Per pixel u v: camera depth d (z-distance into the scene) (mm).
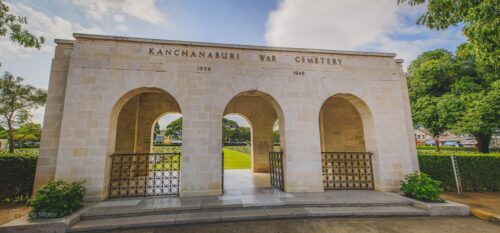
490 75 12586
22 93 16391
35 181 6602
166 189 8328
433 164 9016
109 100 7199
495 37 5488
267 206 6219
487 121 11914
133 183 9281
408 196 7109
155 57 7695
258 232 4953
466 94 13062
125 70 7438
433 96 15023
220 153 7492
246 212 5867
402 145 8391
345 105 11234
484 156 8797
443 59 14938
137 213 5660
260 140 13422
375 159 8320
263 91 8141
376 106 8586
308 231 5035
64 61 7406
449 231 5102
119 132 10742
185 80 7738
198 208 5988
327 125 11523
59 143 6715
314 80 8477
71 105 6953
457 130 13289
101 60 7352
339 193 7559
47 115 6996
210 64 7984
